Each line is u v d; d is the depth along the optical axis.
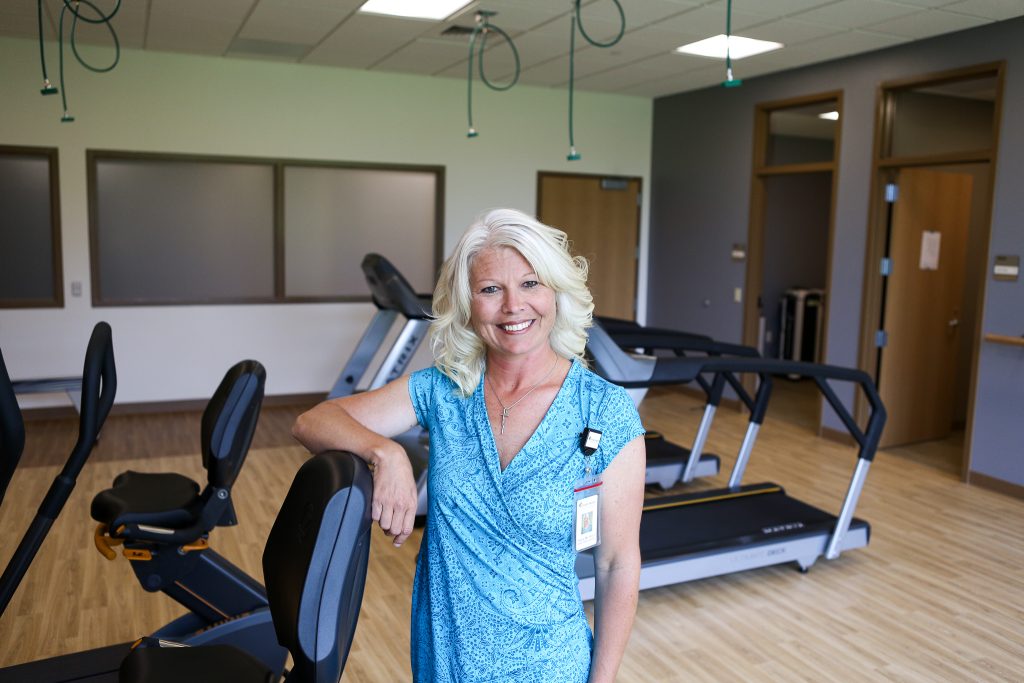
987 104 6.10
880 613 3.18
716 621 3.10
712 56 5.73
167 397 6.32
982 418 4.79
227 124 6.23
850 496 3.59
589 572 3.18
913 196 5.54
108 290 6.10
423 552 1.30
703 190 7.12
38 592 3.19
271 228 6.51
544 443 1.21
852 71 5.63
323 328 6.74
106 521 2.40
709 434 6.00
